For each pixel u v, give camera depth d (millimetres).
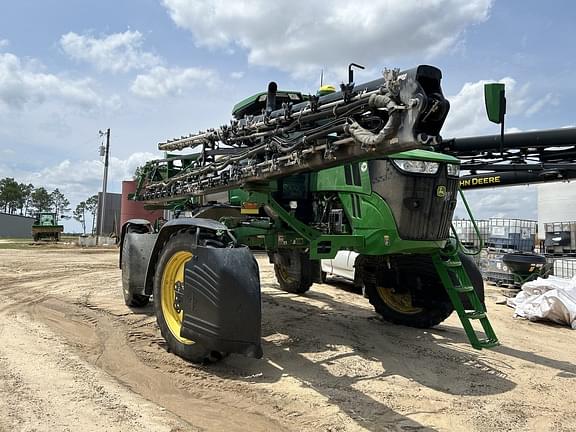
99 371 4059
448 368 4652
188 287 4121
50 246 24188
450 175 5074
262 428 3141
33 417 3064
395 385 4102
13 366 4059
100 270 12234
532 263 9602
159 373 4070
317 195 5844
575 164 5945
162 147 7062
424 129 3406
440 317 5980
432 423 3352
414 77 3229
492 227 12484
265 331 5801
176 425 3066
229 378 4059
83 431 2900
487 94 5629
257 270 4012
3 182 87000
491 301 8758
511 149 6043
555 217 13461
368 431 3166
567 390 4152
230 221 5918
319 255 5008
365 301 8164
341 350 5098
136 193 8672
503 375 4516
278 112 4746
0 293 8180
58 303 7168
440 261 5246
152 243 6488
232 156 5543
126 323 5809
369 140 3488
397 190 4891
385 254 5480
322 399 3680
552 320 6957
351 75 4328
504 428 3334
